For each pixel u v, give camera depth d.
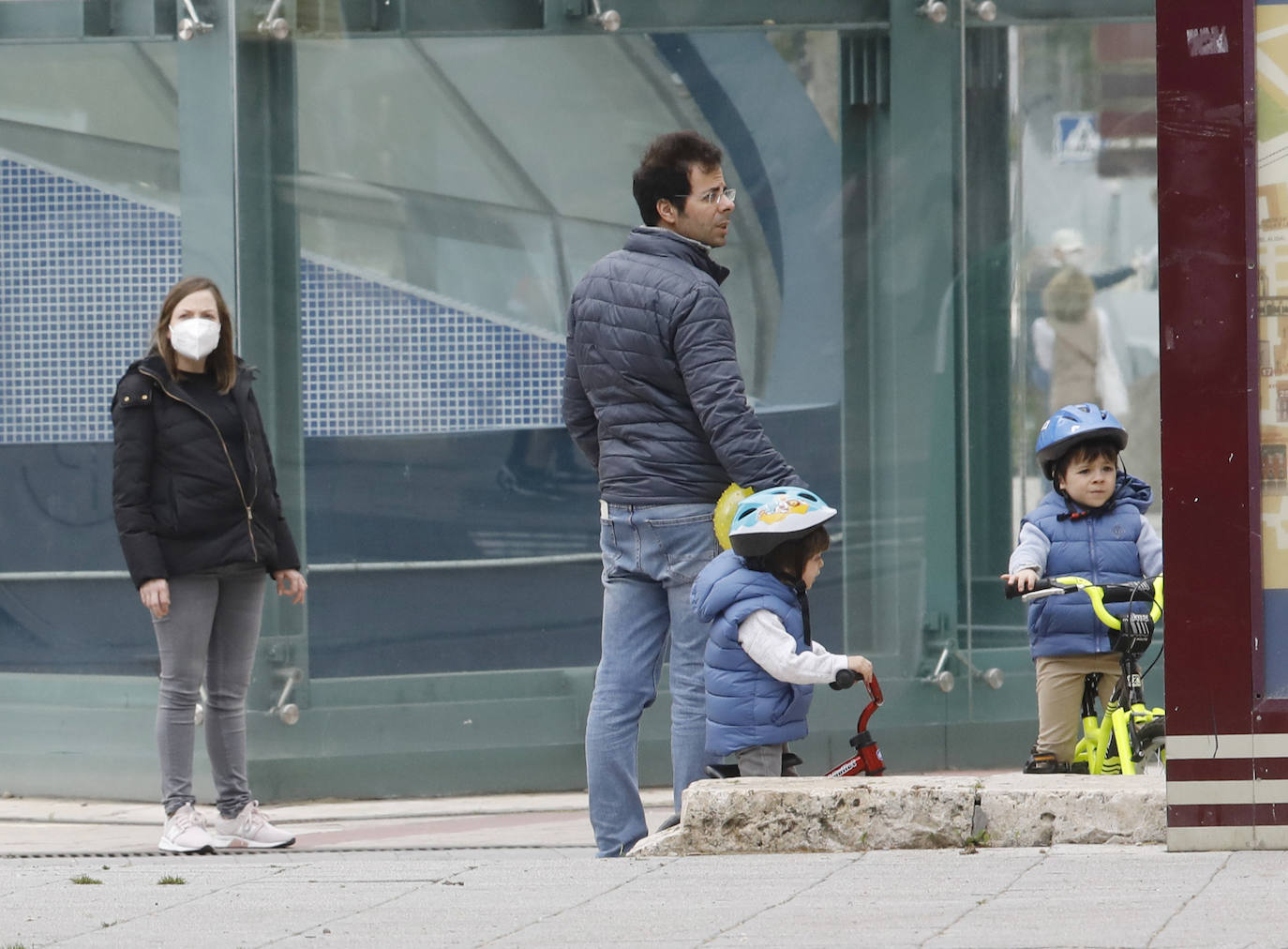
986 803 19.92
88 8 29.70
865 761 21.50
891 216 31.05
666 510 21.53
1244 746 18.83
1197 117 18.70
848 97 30.91
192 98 29.50
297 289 29.75
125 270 29.88
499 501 30.36
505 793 30.42
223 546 25.58
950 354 31.23
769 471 21.00
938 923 15.70
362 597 30.00
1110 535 23.72
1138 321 31.89
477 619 30.31
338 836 26.92
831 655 20.34
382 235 29.95
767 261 30.80
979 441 31.50
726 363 21.06
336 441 29.89
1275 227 18.75
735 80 30.62
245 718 28.22
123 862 24.25
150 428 25.56
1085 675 23.53
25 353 30.25
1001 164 31.42
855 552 31.03
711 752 20.92
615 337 21.50
